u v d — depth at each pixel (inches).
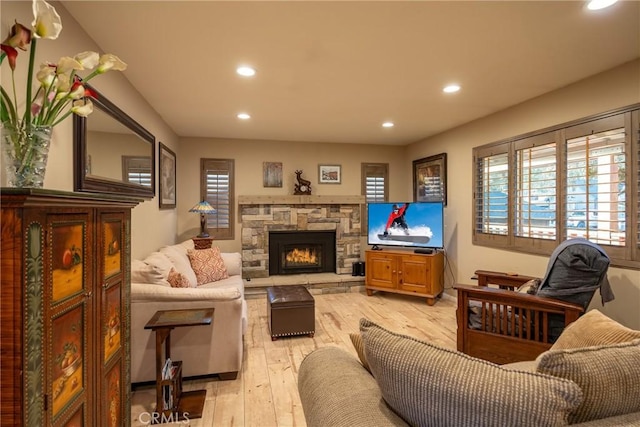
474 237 161.8
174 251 136.5
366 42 84.5
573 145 112.8
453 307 168.6
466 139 167.8
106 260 56.8
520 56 92.6
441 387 31.6
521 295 90.2
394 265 181.5
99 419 54.3
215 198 200.1
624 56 92.6
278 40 83.2
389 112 147.3
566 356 34.9
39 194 37.2
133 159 109.7
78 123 75.5
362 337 39.7
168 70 100.7
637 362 35.8
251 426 77.4
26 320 37.2
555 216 119.4
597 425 33.2
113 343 59.6
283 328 125.5
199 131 182.4
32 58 45.9
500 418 29.1
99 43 84.3
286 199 201.8
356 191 222.4
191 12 71.1
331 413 39.3
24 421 36.8
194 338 94.4
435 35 80.8
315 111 144.9
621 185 98.2
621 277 98.3
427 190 201.6
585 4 68.4
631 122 95.0
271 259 206.8
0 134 44.6
